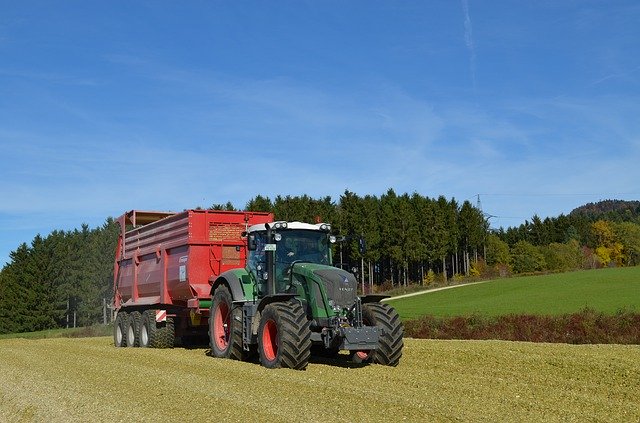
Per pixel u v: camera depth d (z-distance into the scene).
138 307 18.25
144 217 19.67
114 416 7.50
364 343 10.82
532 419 6.99
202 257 15.17
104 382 10.02
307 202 75.69
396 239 71.56
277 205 75.69
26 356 15.41
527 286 48.25
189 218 15.14
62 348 17.69
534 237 112.69
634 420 7.05
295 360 10.76
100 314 73.44
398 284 73.19
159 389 9.07
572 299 35.69
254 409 7.45
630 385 9.30
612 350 12.99
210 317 14.02
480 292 47.66
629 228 101.88
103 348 17.14
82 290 73.75
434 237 73.38
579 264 88.62
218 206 73.69
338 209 74.75
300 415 7.11
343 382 9.42
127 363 12.50
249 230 13.27
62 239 78.62
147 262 17.95
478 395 8.45
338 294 11.07
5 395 9.59
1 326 73.44
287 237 12.46
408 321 26.41
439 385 9.17
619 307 28.73
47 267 75.44
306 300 11.62
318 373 10.39
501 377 10.19
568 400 8.12
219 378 9.95
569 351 12.84
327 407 7.52
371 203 71.88
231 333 12.73
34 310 73.81
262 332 11.48
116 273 20.69
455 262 86.00
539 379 9.88
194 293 15.11
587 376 10.17
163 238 16.81
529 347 13.87
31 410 8.27
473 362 11.84
